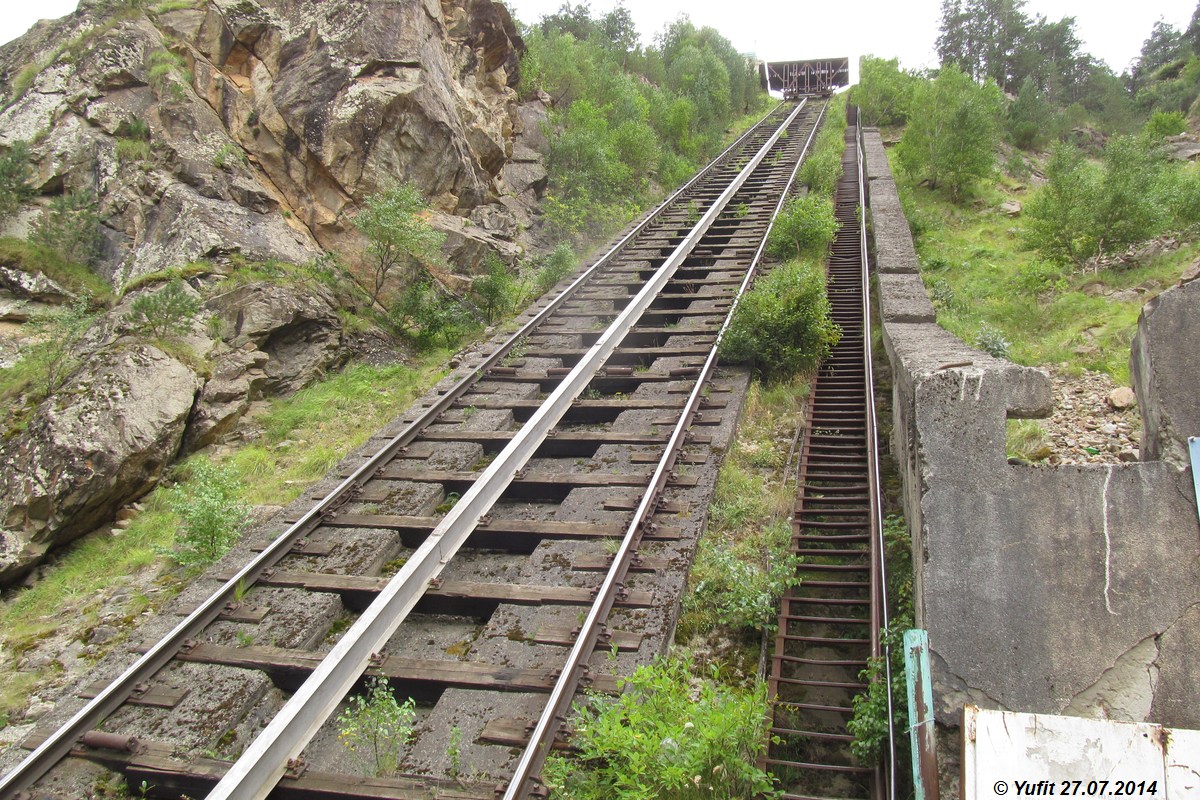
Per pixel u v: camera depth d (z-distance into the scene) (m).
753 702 4.09
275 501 7.80
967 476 3.73
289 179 12.95
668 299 11.89
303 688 4.22
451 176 14.45
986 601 3.54
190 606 5.75
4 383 9.65
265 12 13.97
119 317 9.79
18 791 4.27
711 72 35.72
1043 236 12.59
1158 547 3.43
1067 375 8.55
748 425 8.20
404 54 13.73
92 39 13.27
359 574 6.02
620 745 3.77
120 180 12.02
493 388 9.30
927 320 8.73
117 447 7.97
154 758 4.39
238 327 10.14
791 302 9.24
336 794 3.99
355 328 11.45
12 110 12.67
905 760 4.02
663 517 6.30
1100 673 3.35
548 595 5.40
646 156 22.16
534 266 14.76
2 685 5.79
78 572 7.29
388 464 7.67
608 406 8.34
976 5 46.78
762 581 5.58
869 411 7.87
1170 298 3.64
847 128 29.55
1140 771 2.96
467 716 4.49
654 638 4.95
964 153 18.97
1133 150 12.81
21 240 11.37
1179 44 50.31
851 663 4.86
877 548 5.61
